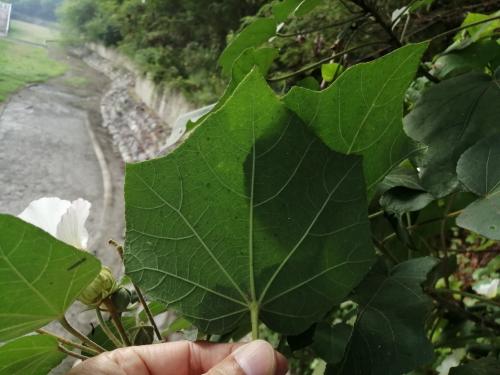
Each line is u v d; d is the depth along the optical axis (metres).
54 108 2.96
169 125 2.44
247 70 0.31
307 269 0.18
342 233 0.18
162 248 0.17
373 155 0.19
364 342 0.19
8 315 0.17
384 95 0.17
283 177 0.17
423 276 0.21
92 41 5.13
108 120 2.93
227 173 0.17
